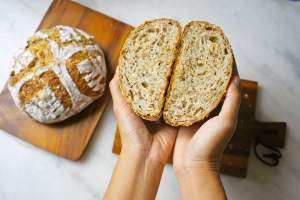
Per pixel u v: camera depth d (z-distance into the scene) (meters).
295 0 0.62
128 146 0.49
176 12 0.62
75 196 0.58
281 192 0.58
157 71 0.48
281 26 0.61
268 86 0.60
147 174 0.48
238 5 0.62
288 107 0.59
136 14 0.62
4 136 0.59
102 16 0.61
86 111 0.58
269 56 0.61
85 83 0.55
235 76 0.47
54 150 0.57
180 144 0.49
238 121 0.58
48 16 0.61
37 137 0.58
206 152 0.45
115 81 0.50
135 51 0.48
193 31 0.47
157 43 0.48
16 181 0.58
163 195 0.58
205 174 0.46
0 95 0.59
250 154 0.58
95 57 0.56
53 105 0.55
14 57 0.57
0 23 0.62
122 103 0.49
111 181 0.48
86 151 0.59
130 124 0.49
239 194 0.58
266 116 0.59
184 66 0.47
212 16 0.62
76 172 0.58
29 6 0.62
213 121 0.45
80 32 0.57
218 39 0.47
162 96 0.47
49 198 0.58
